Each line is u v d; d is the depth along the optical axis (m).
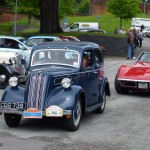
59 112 8.79
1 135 8.77
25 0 55.88
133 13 60.16
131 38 31.36
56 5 37.09
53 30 37.03
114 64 27.12
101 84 11.20
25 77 9.62
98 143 8.23
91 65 10.42
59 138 8.57
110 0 60.72
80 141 8.36
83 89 9.80
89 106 10.27
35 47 10.22
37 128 9.45
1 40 20.12
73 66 9.79
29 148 7.77
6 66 15.52
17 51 19.84
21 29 58.03
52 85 9.05
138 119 10.62
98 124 9.95
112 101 13.35
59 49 10.10
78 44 10.34
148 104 12.92
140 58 15.92
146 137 8.80
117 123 10.12
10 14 76.50
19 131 9.15
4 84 15.57
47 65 9.97
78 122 9.38
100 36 35.28
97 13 91.12
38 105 8.90
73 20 82.50
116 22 78.38
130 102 13.25
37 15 57.84
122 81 14.55
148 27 66.31
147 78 14.19
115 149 7.83
